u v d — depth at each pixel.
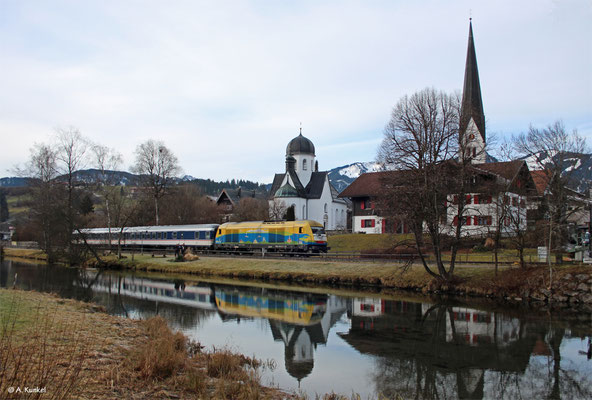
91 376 11.48
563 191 34.41
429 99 33.62
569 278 30.12
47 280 44.12
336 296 34.44
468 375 17.20
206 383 12.78
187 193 95.50
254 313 28.47
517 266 34.47
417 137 33.00
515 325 24.78
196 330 23.78
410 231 36.59
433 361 18.80
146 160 76.75
